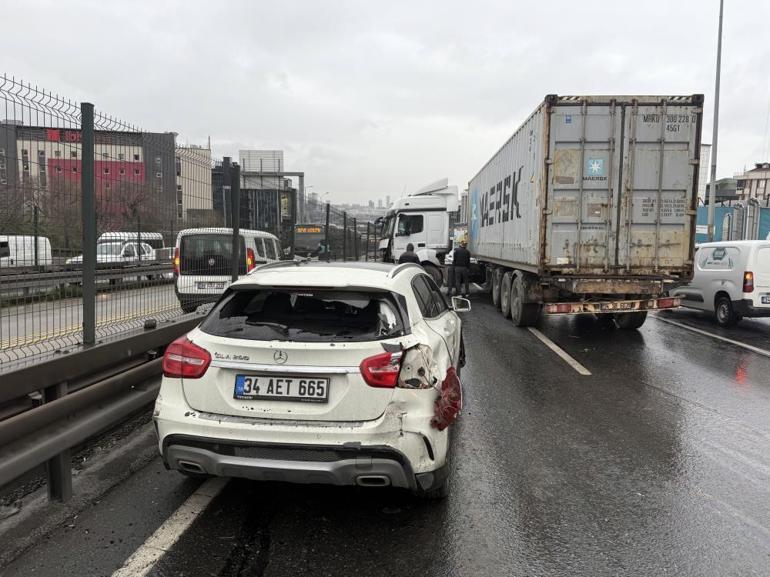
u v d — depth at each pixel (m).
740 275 11.24
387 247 20.44
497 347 9.28
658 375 7.47
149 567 2.91
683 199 9.44
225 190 7.82
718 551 3.19
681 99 9.28
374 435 3.09
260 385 3.22
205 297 7.18
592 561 3.06
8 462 2.97
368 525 3.42
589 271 9.58
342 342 3.23
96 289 4.92
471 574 2.93
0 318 3.81
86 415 3.71
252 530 3.33
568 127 9.42
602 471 4.30
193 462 3.24
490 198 15.49
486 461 4.47
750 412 5.88
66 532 3.24
